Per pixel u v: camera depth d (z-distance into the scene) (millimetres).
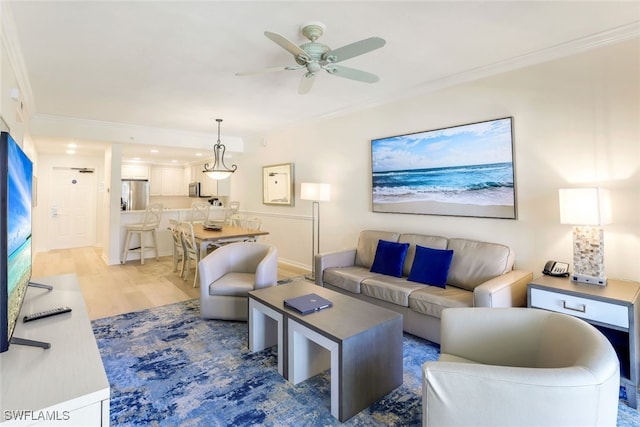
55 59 2830
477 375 1174
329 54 2213
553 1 2023
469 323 1760
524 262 2943
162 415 1865
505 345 1686
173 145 6086
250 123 5469
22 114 3381
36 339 1401
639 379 1968
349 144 4582
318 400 2018
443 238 3371
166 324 3162
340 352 1815
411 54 2791
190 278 4867
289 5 2043
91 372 1165
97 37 2447
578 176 2621
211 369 2365
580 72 2598
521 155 2943
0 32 2064
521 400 1121
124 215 6109
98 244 7934
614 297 1995
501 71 3033
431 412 1234
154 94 3842
